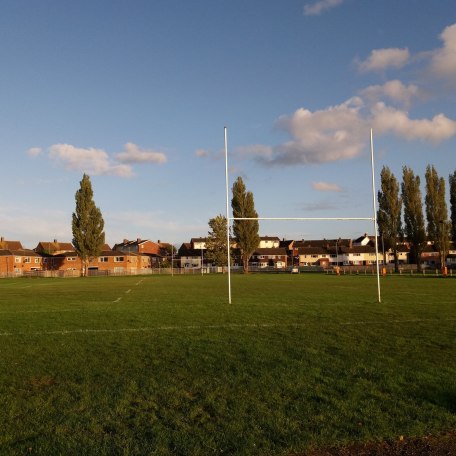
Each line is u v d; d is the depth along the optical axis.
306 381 8.34
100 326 15.31
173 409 6.96
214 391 7.83
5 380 8.66
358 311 18.80
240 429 6.14
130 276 83.19
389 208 74.44
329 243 144.75
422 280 46.59
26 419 6.60
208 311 19.39
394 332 13.55
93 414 6.78
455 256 115.19
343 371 9.00
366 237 147.75
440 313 17.94
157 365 9.73
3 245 127.69
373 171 24.38
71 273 94.19
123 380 8.57
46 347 11.77
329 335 13.14
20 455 5.49
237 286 39.19
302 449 5.58
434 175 73.31
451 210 67.88
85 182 86.06
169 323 15.87
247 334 13.47
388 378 8.44
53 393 7.80
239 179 86.44
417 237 72.81
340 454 5.52
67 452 5.53
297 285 39.56
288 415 6.64
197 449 5.56
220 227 102.25
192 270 104.25
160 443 5.74
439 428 6.15
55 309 20.97
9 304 23.98
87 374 9.02
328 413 6.68
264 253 130.25
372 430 6.07
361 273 76.44
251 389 7.90
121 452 5.52
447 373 8.79
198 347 11.57
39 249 135.25
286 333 13.55
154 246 140.00
